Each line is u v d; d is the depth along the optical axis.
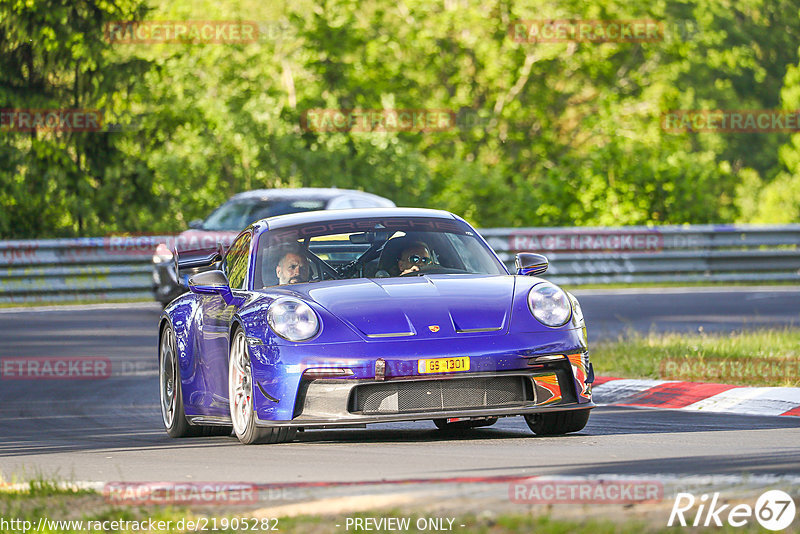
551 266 80.44
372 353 23.77
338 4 124.62
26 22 93.81
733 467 19.59
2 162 94.31
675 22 135.62
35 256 72.06
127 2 97.56
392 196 110.12
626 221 97.12
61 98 96.94
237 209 66.75
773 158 177.00
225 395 26.70
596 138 134.12
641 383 34.50
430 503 16.33
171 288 61.22
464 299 25.16
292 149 106.50
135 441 28.70
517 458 21.78
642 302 68.12
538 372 24.36
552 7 129.25
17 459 25.25
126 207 98.19
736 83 176.62
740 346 40.81
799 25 182.00
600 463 20.66
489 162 132.12
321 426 23.81
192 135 103.56
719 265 82.31
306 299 25.31
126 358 47.09
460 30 128.75
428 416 23.70
